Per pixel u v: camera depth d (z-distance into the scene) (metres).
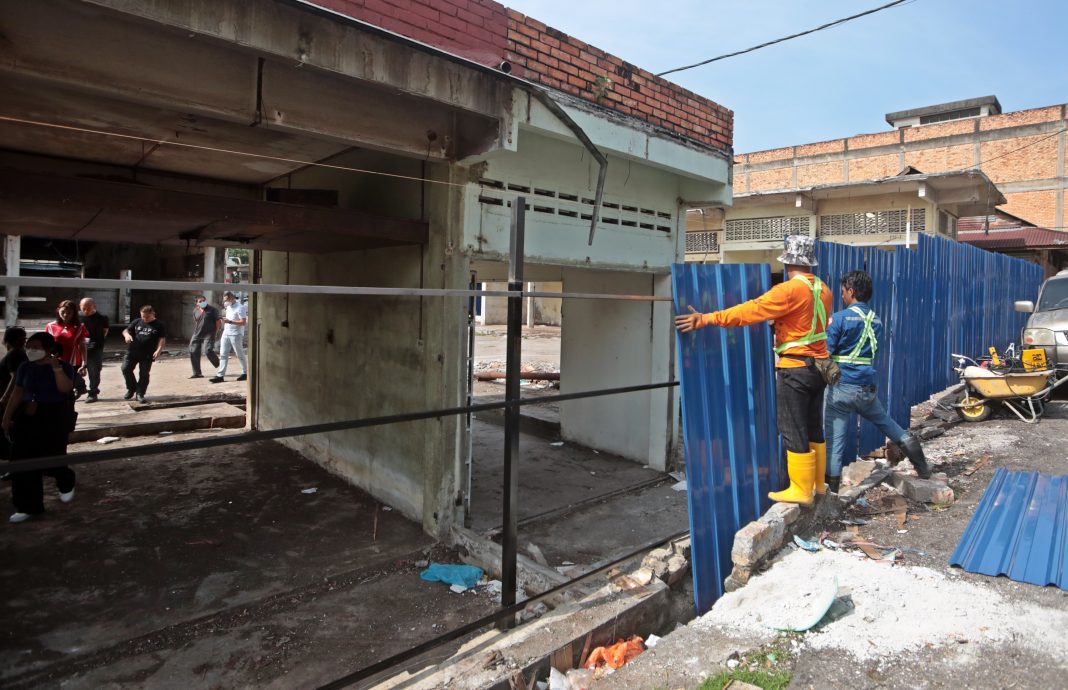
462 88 4.37
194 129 5.12
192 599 4.35
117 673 3.56
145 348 10.03
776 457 4.55
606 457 7.58
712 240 16.62
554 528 5.48
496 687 2.87
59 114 4.68
